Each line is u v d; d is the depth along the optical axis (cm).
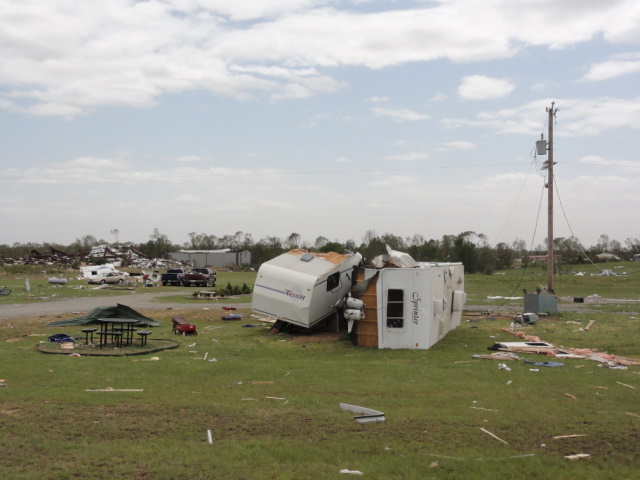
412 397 1158
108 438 805
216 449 773
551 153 3338
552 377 1408
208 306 3378
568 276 6731
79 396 1053
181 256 11119
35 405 969
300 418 952
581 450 834
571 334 2245
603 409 1084
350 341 2016
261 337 2141
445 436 877
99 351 1655
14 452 720
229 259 10944
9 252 10688
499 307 3531
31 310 2916
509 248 9769
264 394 1143
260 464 722
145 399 1054
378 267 1942
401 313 1900
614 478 720
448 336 2194
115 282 5369
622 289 5544
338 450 794
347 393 1180
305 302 2159
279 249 9900
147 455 732
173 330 2191
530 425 952
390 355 1756
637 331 2348
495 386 1291
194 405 1015
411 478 696
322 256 2369
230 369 1434
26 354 1576
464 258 7869
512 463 764
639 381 1370
